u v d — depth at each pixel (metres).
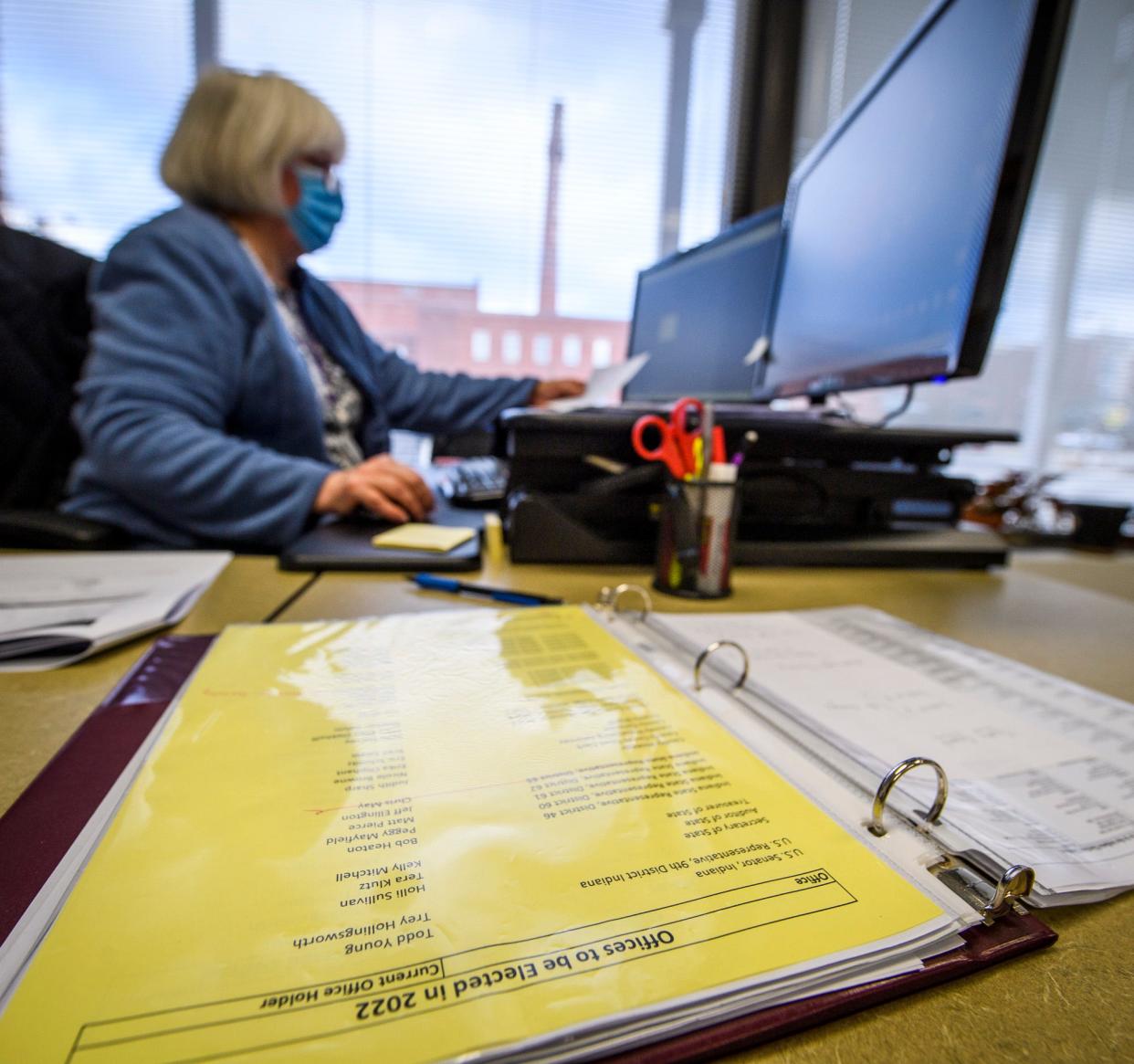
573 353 1.87
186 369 0.80
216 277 0.88
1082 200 1.81
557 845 0.20
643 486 0.65
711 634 0.43
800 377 0.80
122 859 0.19
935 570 0.67
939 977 0.17
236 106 0.98
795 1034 0.15
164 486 0.70
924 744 0.29
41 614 0.41
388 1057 0.13
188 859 0.19
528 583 0.56
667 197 1.82
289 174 1.05
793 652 0.40
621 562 0.63
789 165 1.78
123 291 0.81
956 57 0.55
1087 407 1.88
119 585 0.49
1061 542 1.13
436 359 1.82
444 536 0.66
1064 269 1.83
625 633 0.41
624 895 0.18
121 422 0.73
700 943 0.16
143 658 0.35
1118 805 0.25
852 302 0.69
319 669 0.33
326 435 1.22
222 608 0.46
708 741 0.27
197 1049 0.13
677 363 1.10
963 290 0.51
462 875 0.18
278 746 0.25
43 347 1.01
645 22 1.74
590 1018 0.14
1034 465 1.88
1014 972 0.17
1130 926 0.19
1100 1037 0.16
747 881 0.19
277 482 0.71
